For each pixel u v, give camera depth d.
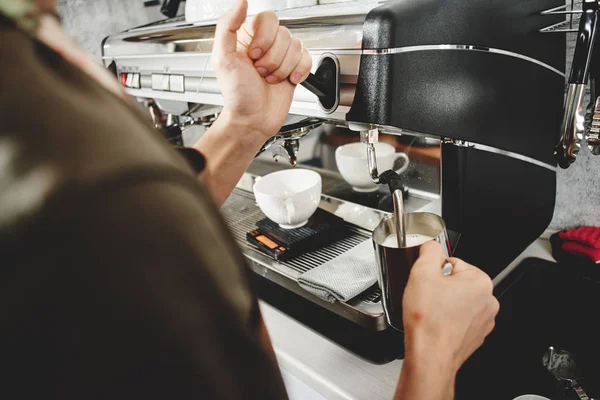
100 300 0.15
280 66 0.55
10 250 0.15
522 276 0.84
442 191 0.68
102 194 0.15
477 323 0.41
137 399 0.17
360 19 0.56
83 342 0.16
